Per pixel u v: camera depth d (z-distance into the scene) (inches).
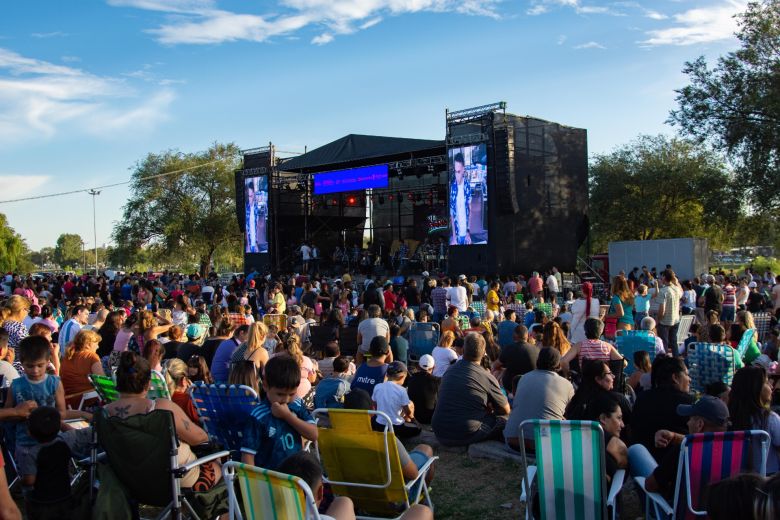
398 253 1180.5
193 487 169.3
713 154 1455.5
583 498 155.9
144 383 166.1
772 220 1286.9
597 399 192.5
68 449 161.3
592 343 290.8
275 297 640.4
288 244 1162.0
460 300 644.1
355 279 1125.1
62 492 158.2
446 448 264.8
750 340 350.0
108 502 155.8
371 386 277.1
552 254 908.0
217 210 1663.4
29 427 158.6
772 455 164.9
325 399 256.4
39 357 195.2
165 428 154.7
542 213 893.2
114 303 733.3
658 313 516.1
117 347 346.3
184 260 1713.8
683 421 188.1
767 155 1110.4
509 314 449.7
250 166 1104.2
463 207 846.5
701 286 736.3
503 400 259.0
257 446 156.3
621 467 173.0
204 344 342.6
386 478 172.2
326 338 461.1
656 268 991.0
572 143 944.3
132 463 155.9
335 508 138.9
